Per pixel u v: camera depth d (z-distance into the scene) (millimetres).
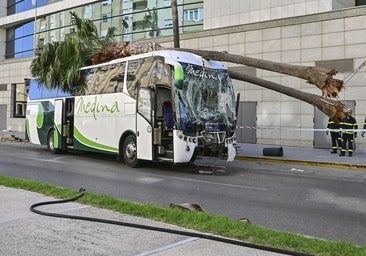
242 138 23984
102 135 16000
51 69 18672
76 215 6676
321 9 22141
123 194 9570
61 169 13797
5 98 41438
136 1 30562
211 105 13578
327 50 20641
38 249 5098
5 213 6805
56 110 18844
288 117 22172
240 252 4992
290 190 10531
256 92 23312
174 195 9555
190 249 5086
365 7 19438
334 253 4961
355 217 7691
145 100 13852
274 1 23688
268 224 7078
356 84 19719
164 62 13359
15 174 12438
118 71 15461
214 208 8250
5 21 43750
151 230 5887
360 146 19656
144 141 13820
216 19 26031
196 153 13109
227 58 17062
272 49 22516
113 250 5062
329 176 13289
